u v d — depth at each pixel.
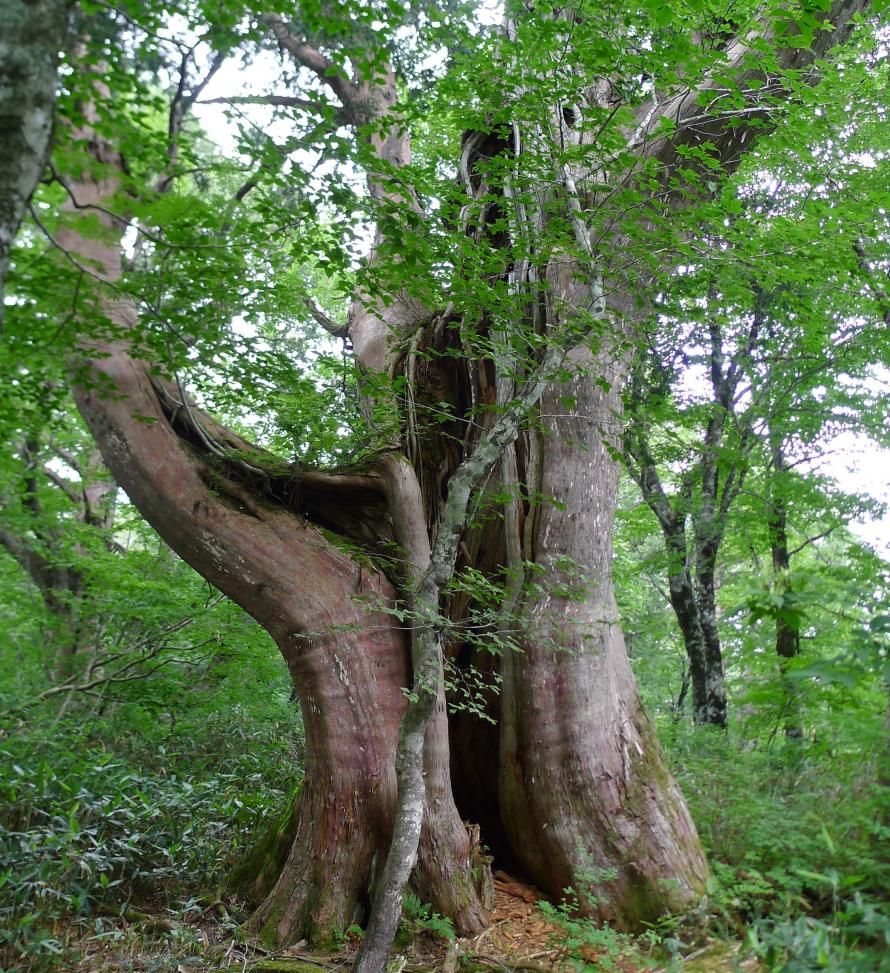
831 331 9.93
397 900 4.68
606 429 7.29
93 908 5.94
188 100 5.04
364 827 6.12
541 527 7.07
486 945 5.68
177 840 6.53
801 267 6.22
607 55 5.25
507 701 6.91
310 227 5.32
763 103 7.01
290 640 6.50
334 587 6.59
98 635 9.40
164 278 5.07
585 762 6.37
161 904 6.25
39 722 7.52
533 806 6.49
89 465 12.45
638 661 16.34
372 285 5.66
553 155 5.61
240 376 6.33
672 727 8.88
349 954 5.62
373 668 6.47
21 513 9.34
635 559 17.61
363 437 7.50
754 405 10.98
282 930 5.82
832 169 9.30
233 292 5.34
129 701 8.93
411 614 5.11
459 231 5.80
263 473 6.96
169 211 4.47
